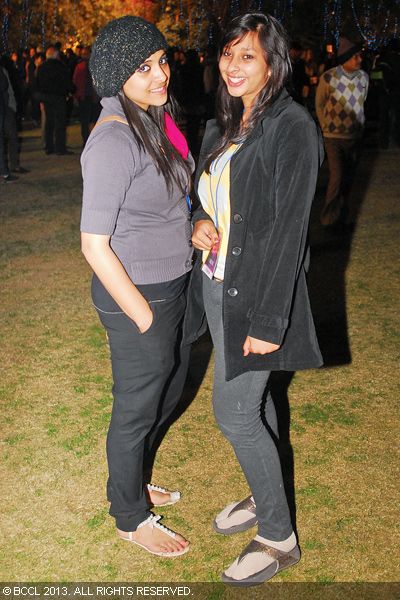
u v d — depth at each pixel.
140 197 2.48
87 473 3.38
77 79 13.72
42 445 3.60
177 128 2.67
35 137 16.03
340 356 4.57
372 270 6.13
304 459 3.48
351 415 3.87
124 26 2.36
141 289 2.56
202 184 2.62
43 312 5.36
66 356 4.61
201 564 2.85
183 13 27.91
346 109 6.93
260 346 2.40
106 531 3.02
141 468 2.83
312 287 5.79
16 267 6.43
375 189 9.30
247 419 2.64
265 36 2.34
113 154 2.36
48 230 7.70
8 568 2.82
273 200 2.39
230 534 3.00
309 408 3.94
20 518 3.09
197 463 3.47
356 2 29.19
